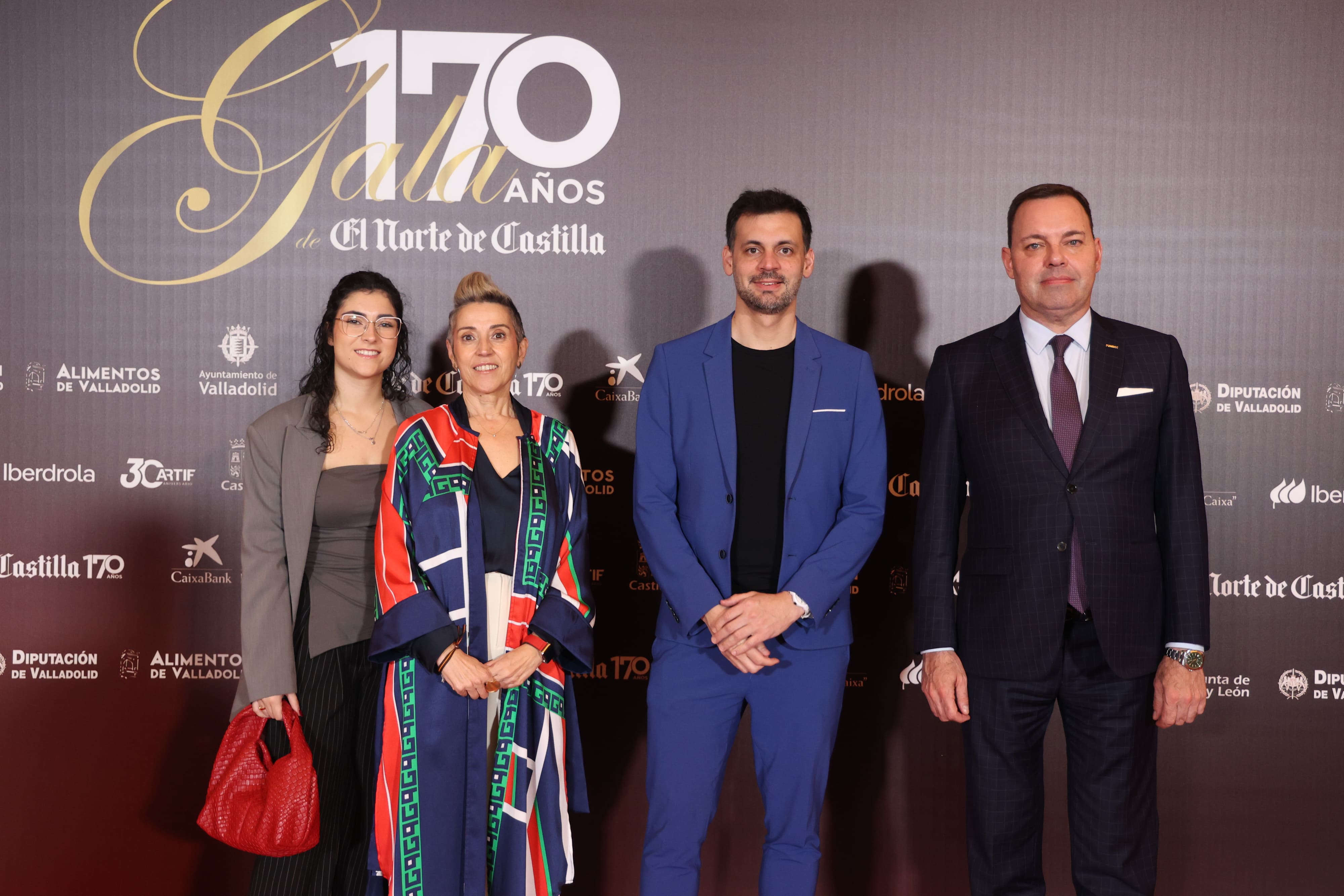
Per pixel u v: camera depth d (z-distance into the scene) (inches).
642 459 87.6
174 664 105.1
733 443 85.0
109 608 105.0
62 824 104.6
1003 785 80.6
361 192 105.7
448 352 105.5
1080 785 81.4
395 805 78.5
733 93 105.7
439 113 105.5
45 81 104.0
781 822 85.5
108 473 104.9
